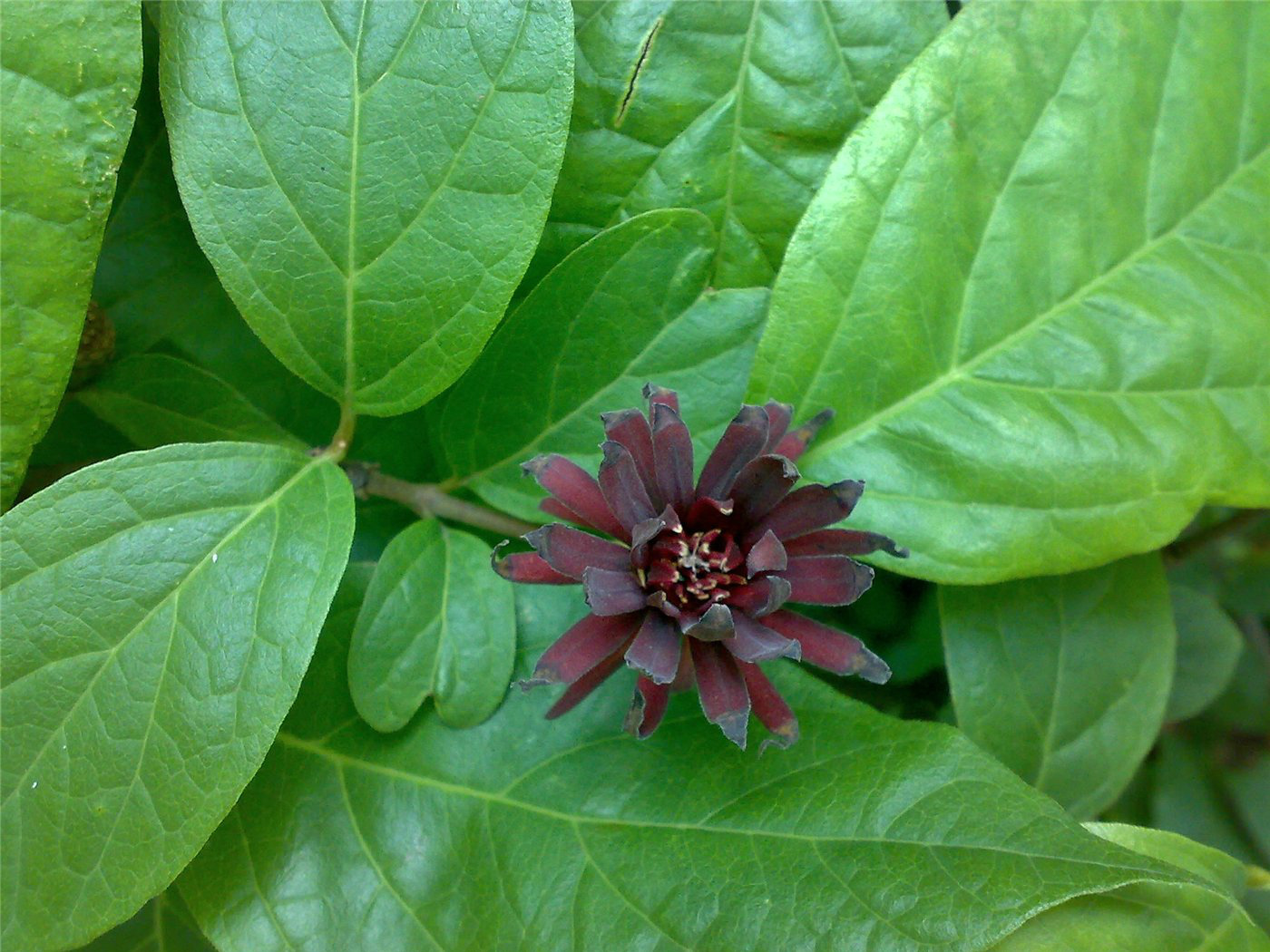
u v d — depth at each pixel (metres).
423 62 0.15
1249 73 0.18
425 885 0.15
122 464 0.14
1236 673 0.24
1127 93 0.17
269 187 0.15
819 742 0.15
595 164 0.17
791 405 0.16
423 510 0.17
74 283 0.14
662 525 0.13
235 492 0.14
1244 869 0.15
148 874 0.13
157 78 0.17
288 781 0.15
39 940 0.13
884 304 0.16
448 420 0.17
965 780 0.14
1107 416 0.17
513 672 0.16
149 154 0.17
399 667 0.15
